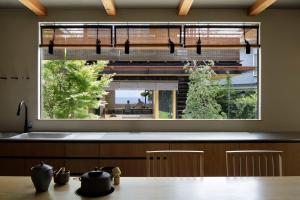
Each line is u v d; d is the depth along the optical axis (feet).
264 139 9.68
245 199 4.89
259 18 11.78
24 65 11.82
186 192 5.25
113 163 9.64
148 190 5.35
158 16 11.80
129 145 9.64
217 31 11.98
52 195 5.05
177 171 7.23
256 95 12.17
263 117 11.80
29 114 11.82
